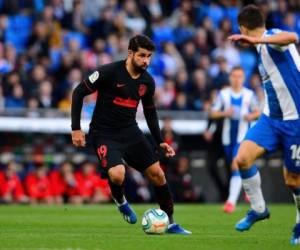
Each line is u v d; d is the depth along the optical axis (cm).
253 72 8375
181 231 3309
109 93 3256
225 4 9056
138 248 2742
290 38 2841
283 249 2748
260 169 6869
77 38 8025
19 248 2734
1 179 6438
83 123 6638
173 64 7938
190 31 8419
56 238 3127
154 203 6688
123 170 3225
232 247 2798
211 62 8238
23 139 6681
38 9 8419
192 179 6831
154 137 3347
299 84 2941
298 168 2958
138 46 3184
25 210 5303
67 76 7238
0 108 6788
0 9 8156
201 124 7100
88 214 4853
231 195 5188
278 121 2975
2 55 7300
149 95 3303
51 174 6556
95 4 8769
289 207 5897
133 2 8688
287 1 9062
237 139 5394
